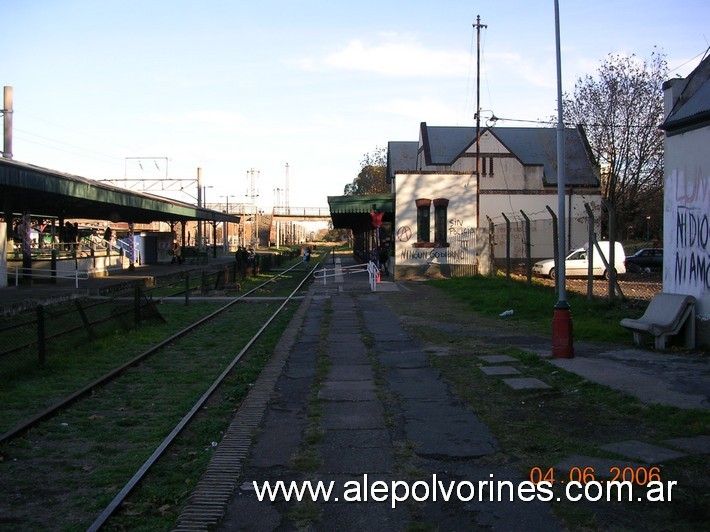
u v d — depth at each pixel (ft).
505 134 160.76
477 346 40.42
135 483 18.10
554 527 15.01
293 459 20.01
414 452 20.43
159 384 32.96
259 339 48.19
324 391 29.14
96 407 28.17
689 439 20.61
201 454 21.40
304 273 147.23
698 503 15.96
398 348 40.81
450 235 104.37
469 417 24.35
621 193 130.21
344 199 109.91
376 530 15.12
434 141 157.58
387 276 117.50
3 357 32.86
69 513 16.76
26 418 26.12
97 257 126.11
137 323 52.80
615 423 22.81
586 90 128.36
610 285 51.96
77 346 41.88
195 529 15.19
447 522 15.43
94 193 96.27
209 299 81.41
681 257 38.29
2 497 17.87
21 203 101.71
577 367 31.83
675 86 40.11
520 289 71.97
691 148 37.06
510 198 145.18
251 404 27.02
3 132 101.45
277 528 15.25
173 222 186.91
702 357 34.17
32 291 81.92
